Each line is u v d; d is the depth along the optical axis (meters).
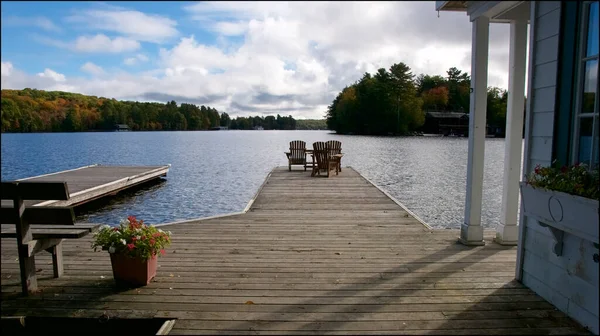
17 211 2.47
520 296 2.55
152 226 2.83
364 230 4.35
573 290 2.22
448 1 3.42
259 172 14.68
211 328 2.13
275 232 4.25
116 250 2.60
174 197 9.66
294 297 2.53
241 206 8.57
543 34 2.57
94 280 2.82
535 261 2.61
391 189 10.12
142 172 11.16
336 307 2.39
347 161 17.59
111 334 2.28
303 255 3.43
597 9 2.14
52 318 2.25
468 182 3.74
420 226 4.54
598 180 1.95
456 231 4.30
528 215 2.55
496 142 34.12
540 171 2.36
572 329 2.11
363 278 2.87
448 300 2.49
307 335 2.05
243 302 2.45
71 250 3.55
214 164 17.83
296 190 7.41
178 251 3.54
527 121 2.71
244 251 3.55
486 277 2.89
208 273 2.97
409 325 2.17
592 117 2.16
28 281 2.55
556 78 2.41
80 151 25.55
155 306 2.39
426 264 3.18
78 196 7.63
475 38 3.51
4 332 2.25
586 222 1.91
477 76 3.52
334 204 5.99
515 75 3.58
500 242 3.75
